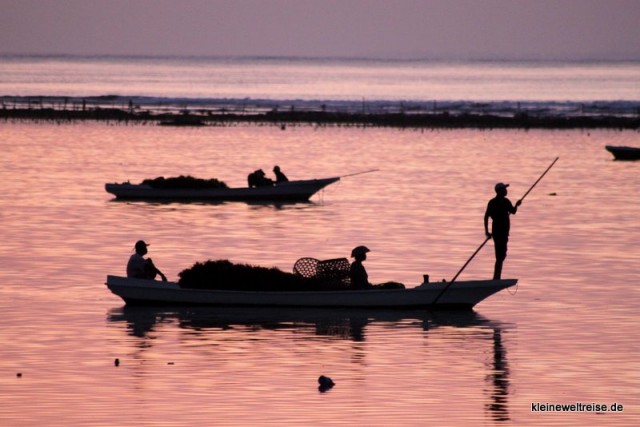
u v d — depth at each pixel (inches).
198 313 3376.0
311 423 2263.8
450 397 2465.6
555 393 2504.9
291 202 6697.8
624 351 2896.2
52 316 3289.9
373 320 3304.6
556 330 3157.0
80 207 6186.0
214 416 2305.6
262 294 3447.3
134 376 2613.2
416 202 6574.8
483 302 3592.5
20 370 2659.9
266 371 2674.7
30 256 4375.0
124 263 4222.4
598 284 3892.7
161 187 6737.2
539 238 5044.3
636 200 6786.4
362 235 5054.1
